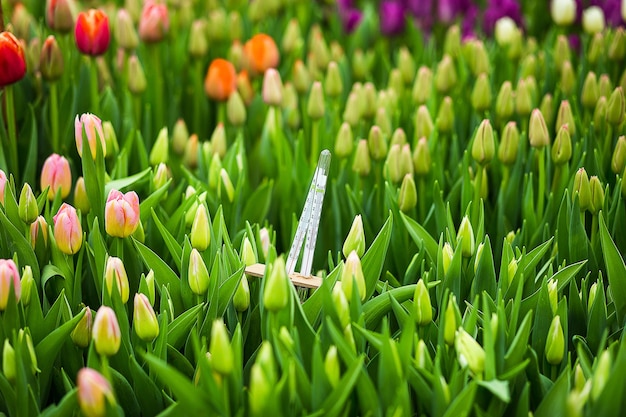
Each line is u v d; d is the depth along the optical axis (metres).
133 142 1.65
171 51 2.13
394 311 1.21
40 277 1.32
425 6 2.45
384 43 2.36
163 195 1.49
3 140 1.63
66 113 1.74
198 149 1.64
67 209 1.26
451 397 1.11
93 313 1.27
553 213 1.52
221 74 1.81
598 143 1.62
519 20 2.29
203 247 1.27
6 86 1.60
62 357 1.23
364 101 1.76
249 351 1.28
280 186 1.59
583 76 1.91
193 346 1.23
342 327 1.15
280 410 1.07
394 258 1.44
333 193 1.53
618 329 1.26
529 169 1.60
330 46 2.37
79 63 1.88
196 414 1.07
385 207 1.48
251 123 1.88
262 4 2.27
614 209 1.46
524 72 1.91
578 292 1.31
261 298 1.18
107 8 2.26
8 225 1.26
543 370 1.21
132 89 1.79
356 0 2.66
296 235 1.23
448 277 1.26
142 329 1.16
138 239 1.35
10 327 1.17
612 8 2.26
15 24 1.96
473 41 2.02
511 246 1.39
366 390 1.09
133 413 1.18
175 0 2.28
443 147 1.72
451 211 1.54
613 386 1.05
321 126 1.72
